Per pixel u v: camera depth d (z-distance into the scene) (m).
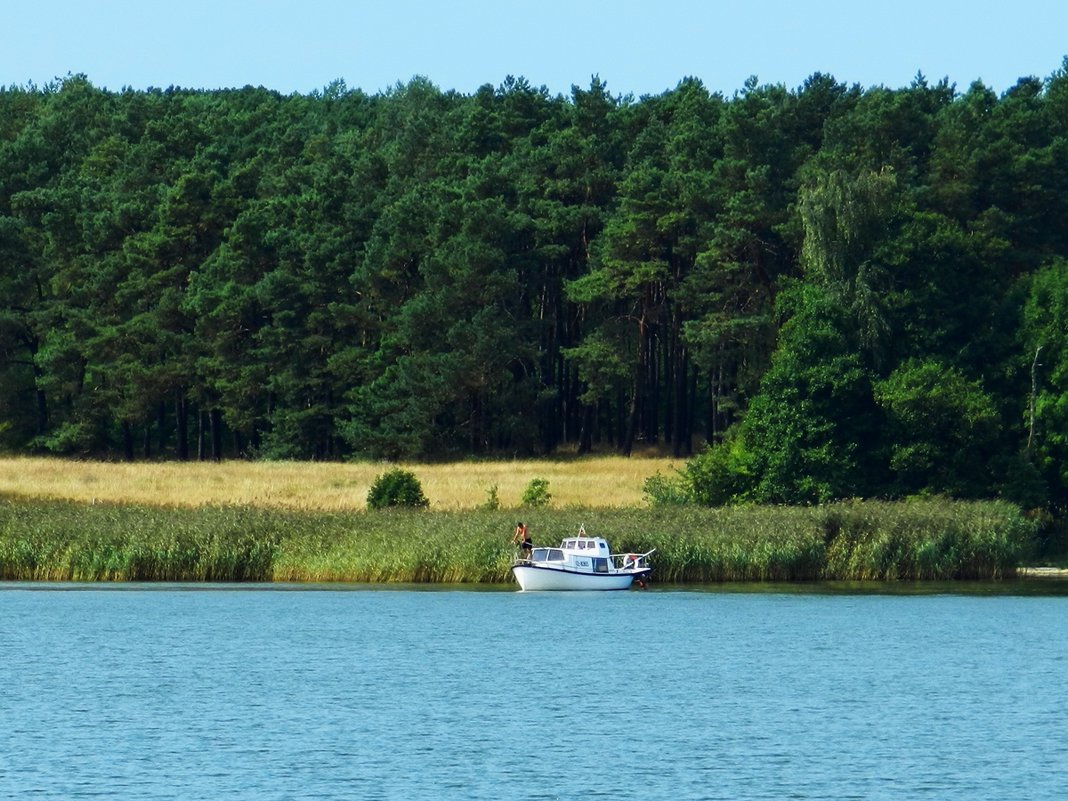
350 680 195.62
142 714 172.00
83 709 174.62
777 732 164.12
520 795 136.50
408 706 177.88
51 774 143.25
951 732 164.62
